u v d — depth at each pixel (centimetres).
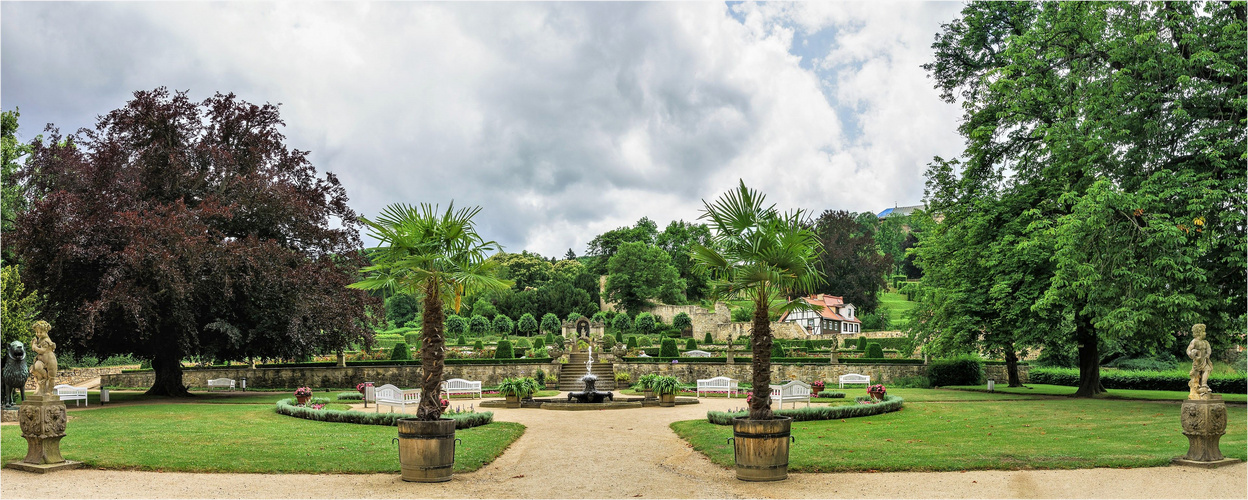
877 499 889
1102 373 3634
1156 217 1903
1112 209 1956
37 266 2344
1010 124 2609
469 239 1088
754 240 1039
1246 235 1948
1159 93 2102
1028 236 2461
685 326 7762
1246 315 2203
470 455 1187
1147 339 2208
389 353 5075
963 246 2877
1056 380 3866
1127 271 1919
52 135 2628
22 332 2125
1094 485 956
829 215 9356
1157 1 2173
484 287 1052
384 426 1592
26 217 2244
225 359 2847
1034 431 1498
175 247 2234
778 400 2002
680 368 4228
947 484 973
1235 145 1972
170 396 2731
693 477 1042
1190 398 1108
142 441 1274
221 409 2023
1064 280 2073
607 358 4319
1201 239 1902
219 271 2362
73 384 3884
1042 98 2316
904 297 10294
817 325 7519
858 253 9156
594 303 9075
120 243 2303
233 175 2677
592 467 1127
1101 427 1557
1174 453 1162
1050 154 2419
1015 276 2498
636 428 1647
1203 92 2019
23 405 1046
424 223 1067
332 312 2591
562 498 909
